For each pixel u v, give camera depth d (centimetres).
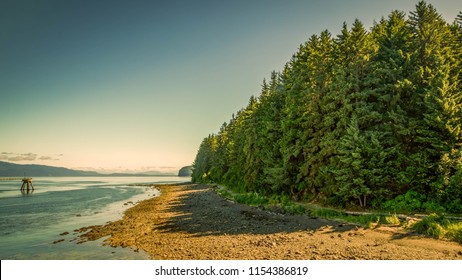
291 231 1616
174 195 5050
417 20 2638
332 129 2509
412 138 2227
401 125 2142
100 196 5159
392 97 2283
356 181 2055
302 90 3031
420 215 1788
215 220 2145
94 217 2614
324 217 1975
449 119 1969
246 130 4166
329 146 2367
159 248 1400
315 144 2611
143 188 8025
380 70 2355
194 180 11188
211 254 1235
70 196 5184
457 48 2808
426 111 2098
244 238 1507
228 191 4959
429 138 2002
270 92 4450
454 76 2402
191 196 4666
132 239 1631
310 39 3331
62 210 3161
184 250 1330
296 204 2622
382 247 1193
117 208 3281
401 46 2580
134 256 1292
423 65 2397
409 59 2359
